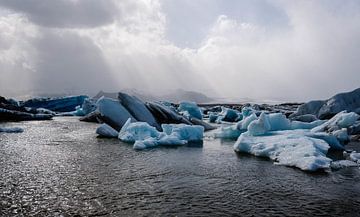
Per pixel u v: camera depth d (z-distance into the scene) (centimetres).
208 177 1589
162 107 3794
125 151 2258
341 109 4378
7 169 1642
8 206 1142
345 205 1224
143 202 1215
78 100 7369
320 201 1265
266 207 1191
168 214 1106
